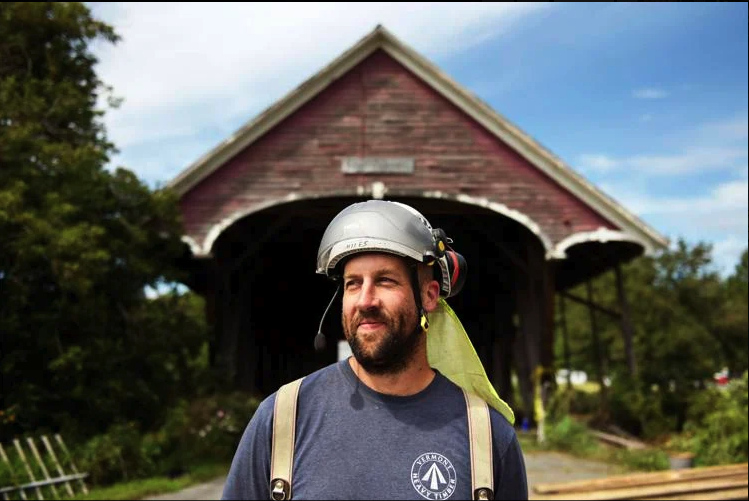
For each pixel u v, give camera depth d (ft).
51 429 35.37
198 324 44.65
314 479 5.85
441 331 6.73
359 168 50.14
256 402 47.01
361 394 6.15
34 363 35.83
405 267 6.22
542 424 49.93
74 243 33.58
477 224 56.65
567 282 79.20
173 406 41.73
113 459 33.35
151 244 44.06
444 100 51.13
